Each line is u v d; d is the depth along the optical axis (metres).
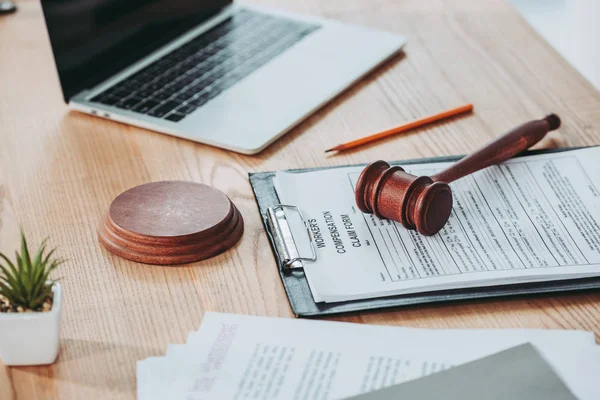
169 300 0.70
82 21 1.00
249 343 0.64
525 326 0.67
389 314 0.68
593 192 0.84
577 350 0.63
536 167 0.88
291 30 1.21
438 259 0.73
